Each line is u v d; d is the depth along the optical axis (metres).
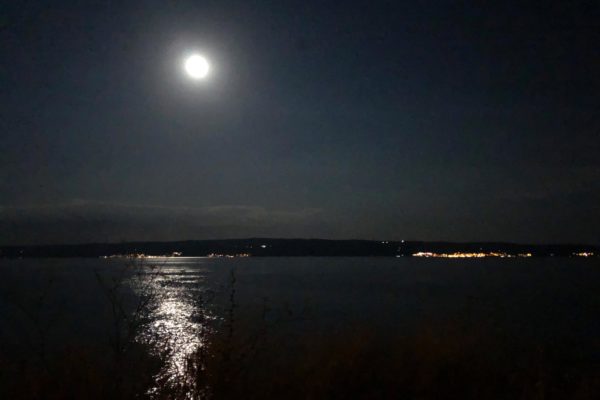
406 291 63.00
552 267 179.00
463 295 54.62
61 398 7.38
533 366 11.04
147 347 13.45
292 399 7.86
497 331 16.11
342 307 38.72
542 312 35.06
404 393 8.39
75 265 141.88
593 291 61.69
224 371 7.59
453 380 8.90
